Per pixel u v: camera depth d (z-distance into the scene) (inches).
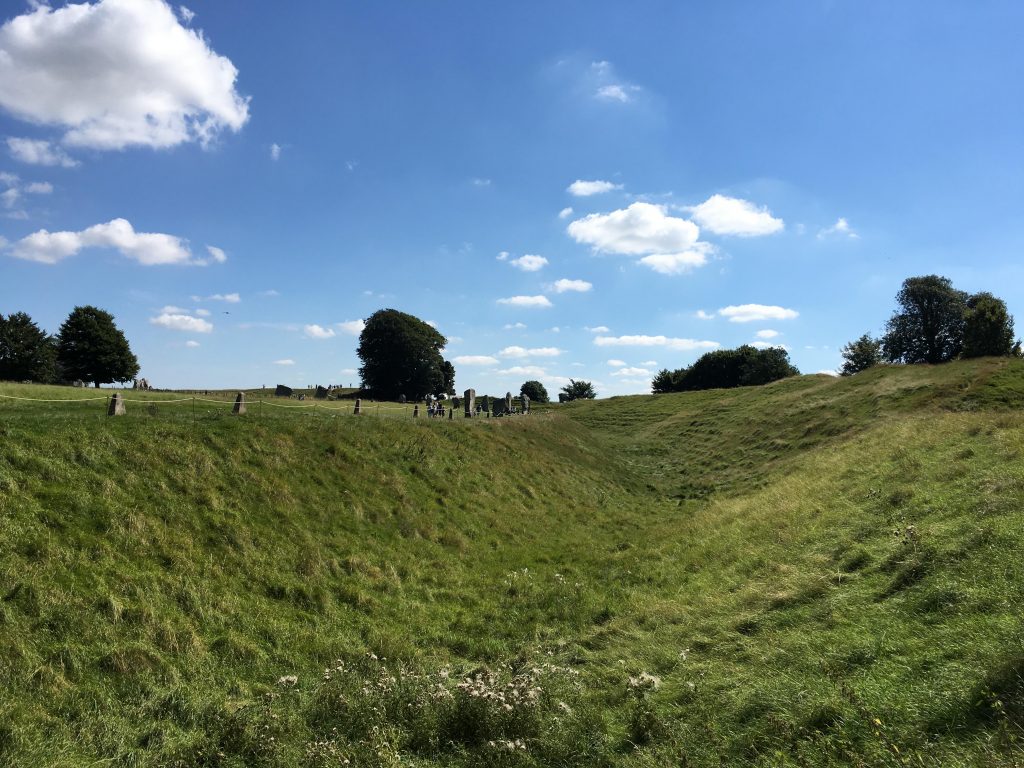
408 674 331.0
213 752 253.6
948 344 3065.9
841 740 210.5
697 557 570.3
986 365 1285.7
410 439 821.9
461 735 268.5
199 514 468.4
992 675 215.2
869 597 339.0
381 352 3149.6
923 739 200.8
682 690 293.9
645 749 246.5
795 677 271.6
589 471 1110.4
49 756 239.3
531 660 374.9
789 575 422.9
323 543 510.0
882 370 1551.4
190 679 317.1
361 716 281.4
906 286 3166.8
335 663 350.6
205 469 524.1
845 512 528.4
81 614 326.0
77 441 475.5
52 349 2308.1
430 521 638.5
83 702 277.9
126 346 2380.7
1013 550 317.7
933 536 378.3
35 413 551.5
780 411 1461.6
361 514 583.8
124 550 392.5
